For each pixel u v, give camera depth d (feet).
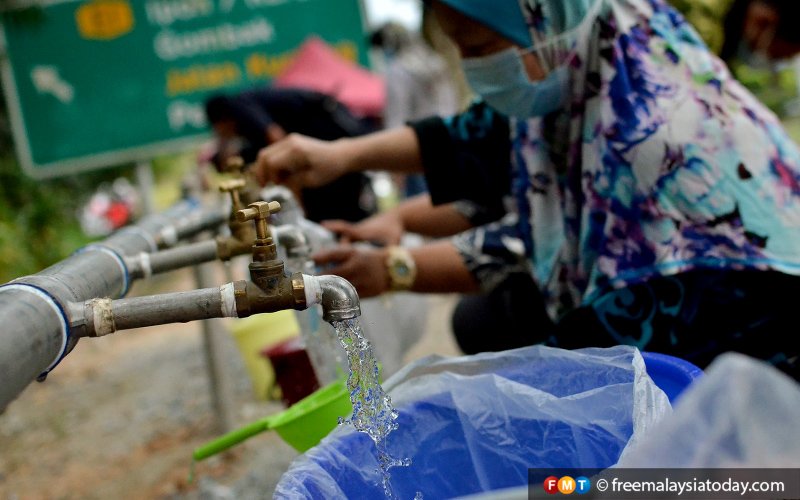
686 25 7.04
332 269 8.32
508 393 5.25
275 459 13.47
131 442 15.56
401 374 5.63
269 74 23.86
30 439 16.56
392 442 5.34
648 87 6.61
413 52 23.43
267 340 11.36
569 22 6.72
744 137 6.54
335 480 4.95
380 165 8.90
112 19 23.57
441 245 9.02
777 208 6.41
